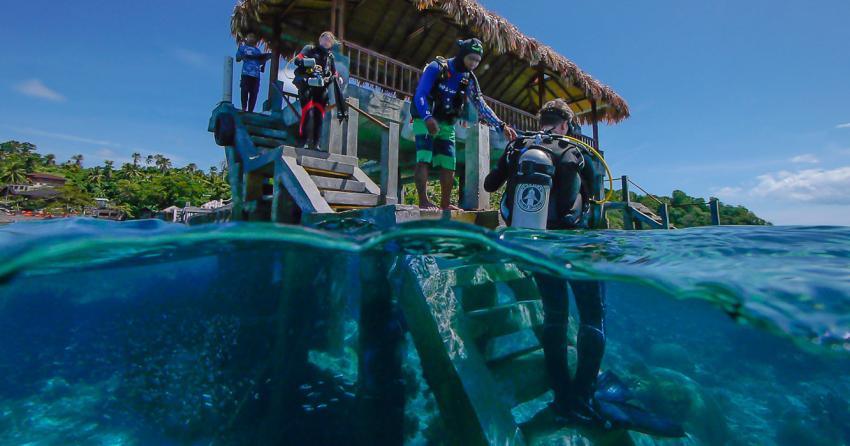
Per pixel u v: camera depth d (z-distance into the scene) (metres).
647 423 2.24
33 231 1.79
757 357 4.00
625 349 4.24
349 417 2.22
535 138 2.80
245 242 1.85
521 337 2.59
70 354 3.79
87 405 2.71
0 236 1.64
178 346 3.96
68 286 2.92
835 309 1.34
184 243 1.86
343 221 2.94
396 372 2.24
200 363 3.50
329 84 5.45
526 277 2.64
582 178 2.88
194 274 3.39
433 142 3.89
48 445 2.19
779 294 1.42
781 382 3.97
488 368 2.21
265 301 3.96
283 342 3.26
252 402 2.66
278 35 9.38
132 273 2.88
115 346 4.01
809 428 3.17
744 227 2.79
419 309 2.03
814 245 2.05
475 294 2.52
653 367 3.54
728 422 3.23
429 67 3.68
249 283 3.79
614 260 1.82
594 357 2.17
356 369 2.89
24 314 4.19
